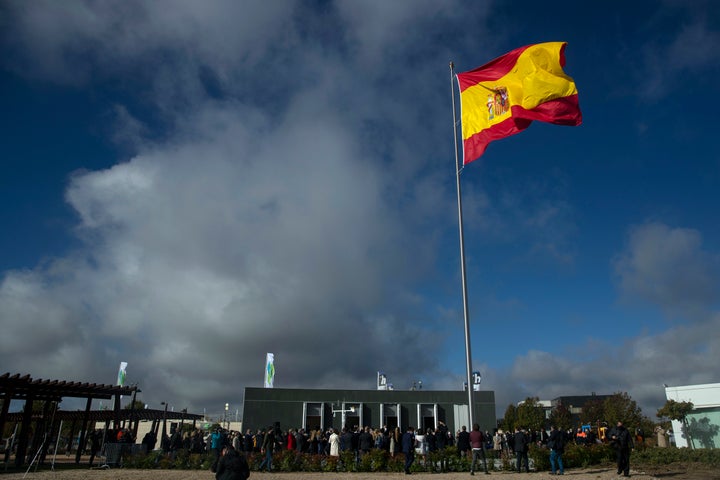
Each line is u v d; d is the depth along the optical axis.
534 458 21.33
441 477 18.55
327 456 22.45
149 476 18.70
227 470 10.07
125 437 24.91
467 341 19.47
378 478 18.38
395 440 23.67
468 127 19.94
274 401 37.00
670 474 18.66
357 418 37.38
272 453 21.64
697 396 37.81
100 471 20.98
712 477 17.55
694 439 36.00
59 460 29.02
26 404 22.95
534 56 18.45
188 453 23.52
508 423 68.75
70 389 24.38
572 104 17.88
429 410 38.16
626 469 17.72
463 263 20.03
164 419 32.22
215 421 46.41
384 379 41.59
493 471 20.97
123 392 27.55
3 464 23.27
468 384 19.36
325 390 37.75
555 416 68.88
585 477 17.81
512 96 18.73
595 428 55.59
